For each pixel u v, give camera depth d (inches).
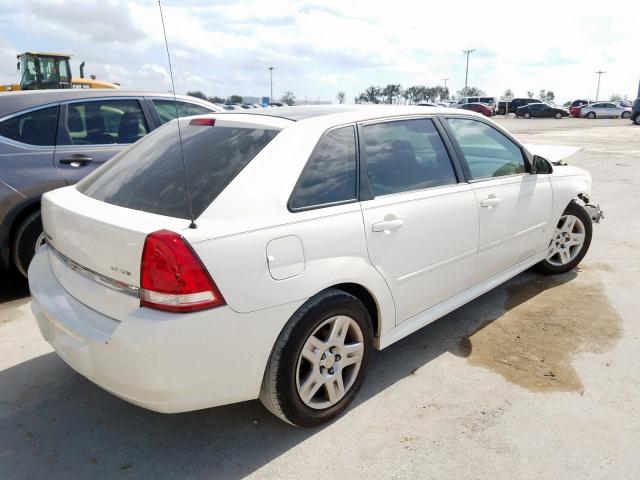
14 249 169.5
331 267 98.2
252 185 92.0
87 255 92.0
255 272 87.6
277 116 111.7
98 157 184.1
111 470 93.6
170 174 99.5
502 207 142.5
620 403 110.3
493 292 170.6
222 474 92.4
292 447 98.8
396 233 111.3
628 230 243.1
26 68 582.6
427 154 126.8
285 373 93.4
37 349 135.8
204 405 88.0
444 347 135.3
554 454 95.6
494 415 107.0
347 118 112.3
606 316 151.5
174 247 80.6
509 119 1611.7
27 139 172.2
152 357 80.3
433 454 96.0
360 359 107.9
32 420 107.3
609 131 955.3
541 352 132.0
